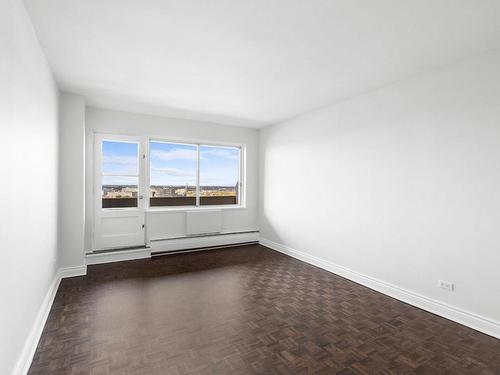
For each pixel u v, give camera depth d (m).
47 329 2.38
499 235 2.36
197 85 3.36
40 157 2.34
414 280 2.98
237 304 2.93
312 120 4.46
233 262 4.51
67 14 1.97
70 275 3.70
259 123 5.37
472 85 2.53
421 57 2.59
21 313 1.80
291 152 4.94
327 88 3.42
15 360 1.70
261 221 5.81
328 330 2.42
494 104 2.39
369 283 3.46
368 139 3.53
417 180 2.97
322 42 2.35
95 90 3.54
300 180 4.71
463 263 2.58
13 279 1.63
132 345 2.16
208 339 2.26
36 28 2.14
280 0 1.81
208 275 3.86
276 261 4.58
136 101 4.01
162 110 4.48
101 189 4.46
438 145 2.78
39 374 1.82
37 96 2.23
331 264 4.05
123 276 3.77
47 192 2.67
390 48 2.43
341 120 3.93
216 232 5.43
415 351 2.13
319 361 1.99
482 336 2.36
